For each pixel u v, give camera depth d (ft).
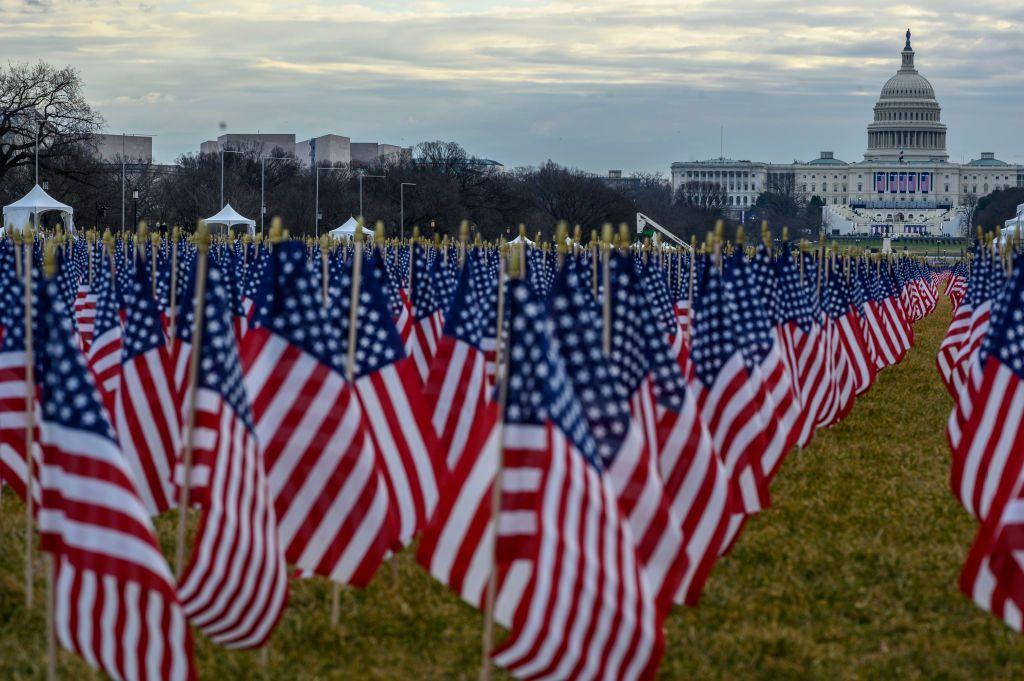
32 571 61.36
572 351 48.42
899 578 66.59
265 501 52.37
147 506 64.28
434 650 55.16
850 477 90.94
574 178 636.48
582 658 44.37
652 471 48.91
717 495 56.90
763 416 74.54
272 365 55.47
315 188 569.64
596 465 45.03
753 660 54.39
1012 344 61.00
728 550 67.00
